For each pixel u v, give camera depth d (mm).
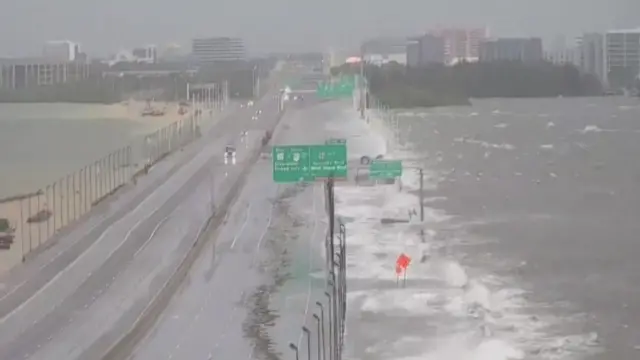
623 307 54562
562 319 51719
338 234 65938
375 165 77562
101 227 73312
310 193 89688
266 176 99000
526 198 97625
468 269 63562
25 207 85188
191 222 73750
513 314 52719
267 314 47562
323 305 48469
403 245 67750
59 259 62375
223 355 41281
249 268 58281
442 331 47750
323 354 40812
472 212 87188
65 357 41344
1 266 60781
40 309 49719
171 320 47062
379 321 49094
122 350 42125
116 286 54125
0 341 44094
